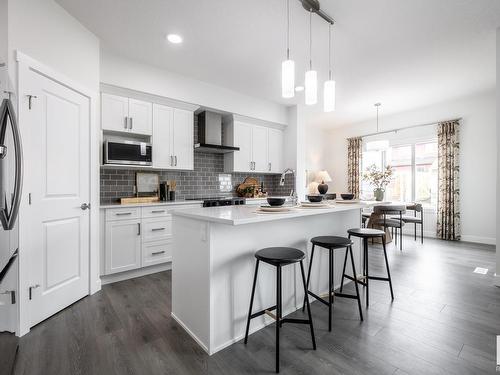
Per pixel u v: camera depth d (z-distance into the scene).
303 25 2.50
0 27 1.73
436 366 1.48
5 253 1.48
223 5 2.22
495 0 2.17
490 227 4.48
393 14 2.34
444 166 4.87
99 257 2.71
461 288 2.62
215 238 1.64
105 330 1.87
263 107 4.62
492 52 3.02
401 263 3.45
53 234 2.07
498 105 2.64
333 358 1.56
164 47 2.88
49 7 2.06
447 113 4.89
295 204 2.44
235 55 3.07
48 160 2.02
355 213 2.95
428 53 3.04
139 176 3.53
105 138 3.18
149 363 1.52
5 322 1.81
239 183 4.80
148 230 3.06
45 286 2.00
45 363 1.51
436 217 5.12
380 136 5.90
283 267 2.10
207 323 1.63
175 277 2.02
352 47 2.90
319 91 4.27
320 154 6.74
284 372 1.44
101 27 2.49
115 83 3.01
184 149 3.69
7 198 1.39
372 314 2.11
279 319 1.57
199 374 1.43
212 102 3.93
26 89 1.83
